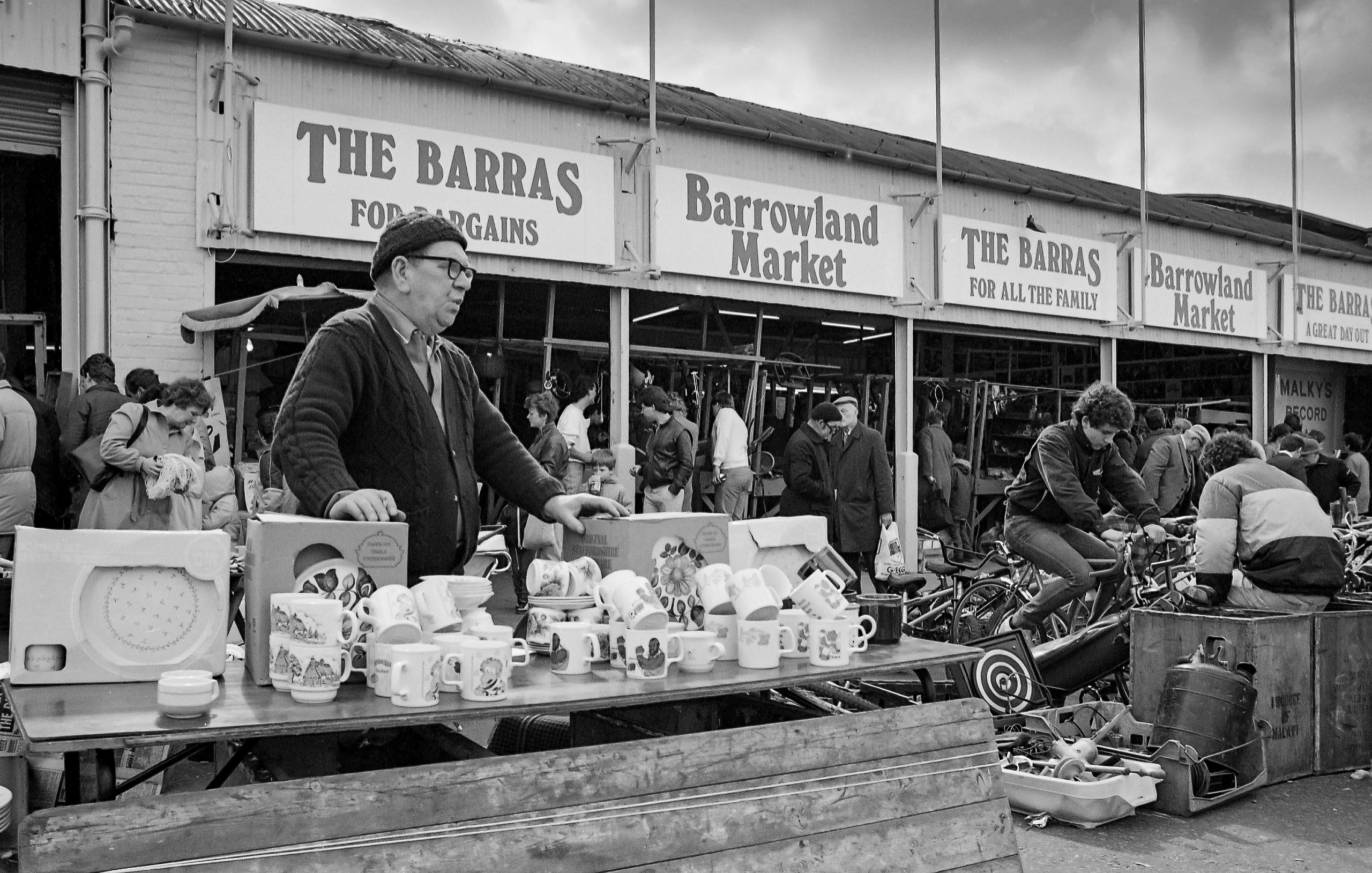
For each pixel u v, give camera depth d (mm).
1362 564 7691
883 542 8227
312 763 2473
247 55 8086
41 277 10102
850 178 11750
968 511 13578
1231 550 5418
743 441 10383
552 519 2869
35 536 2074
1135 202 15609
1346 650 5215
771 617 2568
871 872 2312
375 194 8484
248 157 8016
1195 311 15219
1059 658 5352
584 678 2330
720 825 2139
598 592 2545
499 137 9266
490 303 12000
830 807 2299
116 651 2121
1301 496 5418
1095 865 3895
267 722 1822
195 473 6062
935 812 2465
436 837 1845
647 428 10781
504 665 2094
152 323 7730
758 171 11008
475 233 9008
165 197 7770
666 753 2123
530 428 11781
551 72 10719
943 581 7500
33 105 7617
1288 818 4453
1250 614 5332
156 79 7754
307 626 2016
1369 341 18297
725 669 2533
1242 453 5574
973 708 2646
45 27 7414
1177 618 5055
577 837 1972
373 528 2256
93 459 6023
